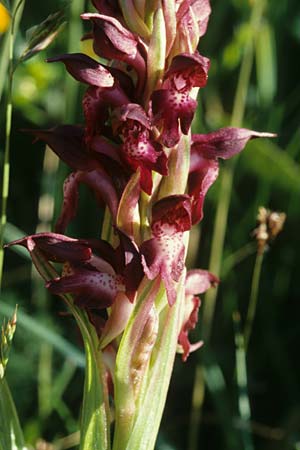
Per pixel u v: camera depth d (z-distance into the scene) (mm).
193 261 311
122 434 209
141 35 205
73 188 212
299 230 333
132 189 202
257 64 343
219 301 327
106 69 202
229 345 323
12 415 213
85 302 203
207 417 299
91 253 204
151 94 201
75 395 306
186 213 203
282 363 314
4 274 318
